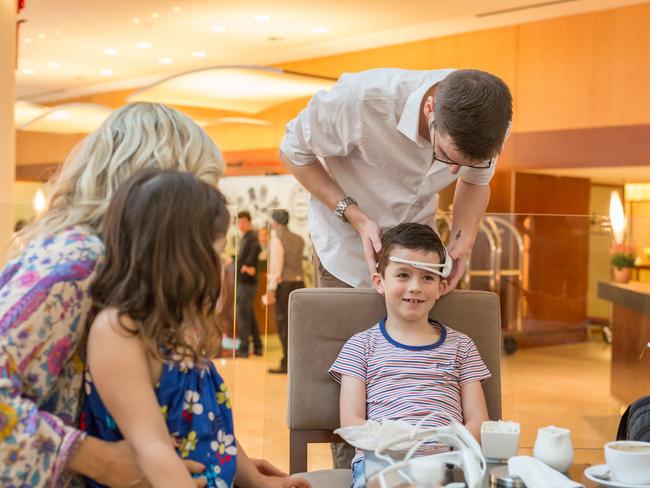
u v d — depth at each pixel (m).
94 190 1.58
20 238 1.63
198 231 1.47
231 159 11.98
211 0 8.43
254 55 11.20
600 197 8.46
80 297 1.45
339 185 2.57
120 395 1.44
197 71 8.91
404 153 2.42
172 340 1.50
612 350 2.98
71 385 1.50
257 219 11.06
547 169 8.77
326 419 2.28
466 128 2.00
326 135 2.41
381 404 2.18
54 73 12.93
